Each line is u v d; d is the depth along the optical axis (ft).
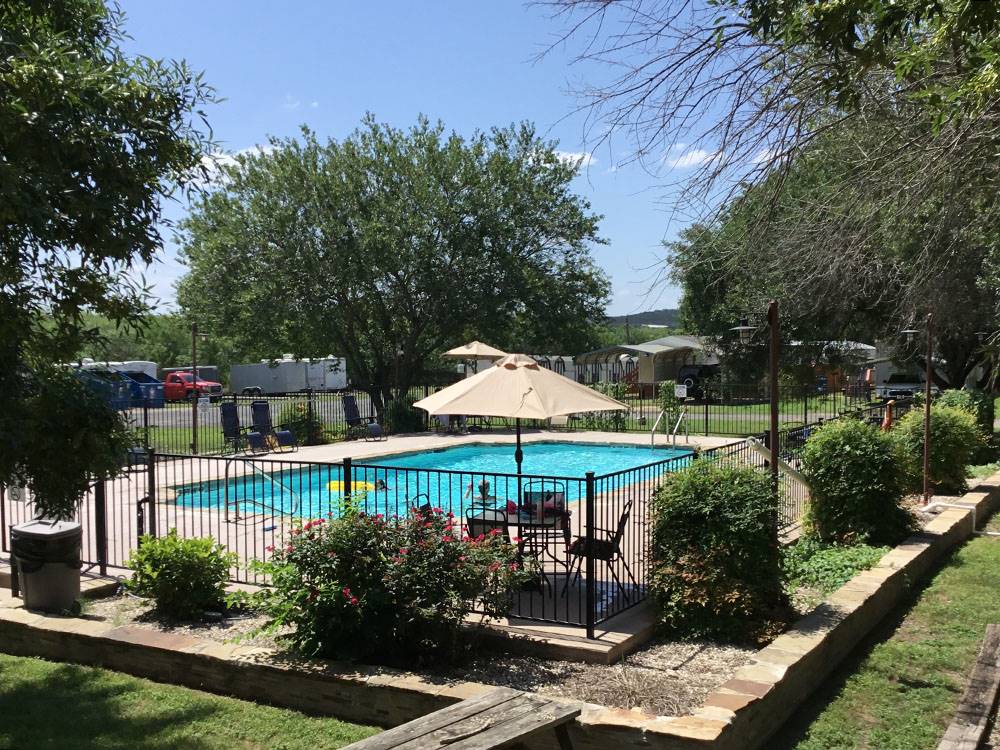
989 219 25.86
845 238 24.26
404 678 17.39
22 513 38.40
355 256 81.20
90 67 16.06
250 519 37.65
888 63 19.25
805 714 17.40
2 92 15.02
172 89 17.56
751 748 15.37
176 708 18.01
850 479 30.99
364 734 16.58
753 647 20.30
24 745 15.89
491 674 18.78
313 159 82.23
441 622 18.93
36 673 20.31
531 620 21.57
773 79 21.06
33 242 15.69
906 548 29.17
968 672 19.85
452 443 71.87
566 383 26.73
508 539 22.98
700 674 18.56
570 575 26.63
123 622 22.68
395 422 81.71
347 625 18.67
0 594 25.68
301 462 25.55
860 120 23.50
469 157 85.51
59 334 17.20
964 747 15.57
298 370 147.13
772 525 21.70
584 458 68.54
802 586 25.35
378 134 84.23
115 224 16.51
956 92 17.46
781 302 36.99
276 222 80.53
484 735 11.34
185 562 22.77
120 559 29.48
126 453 18.90
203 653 19.31
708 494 21.59
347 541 19.13
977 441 42.34
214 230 84.69
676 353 144.56
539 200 88.89
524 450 72.95
